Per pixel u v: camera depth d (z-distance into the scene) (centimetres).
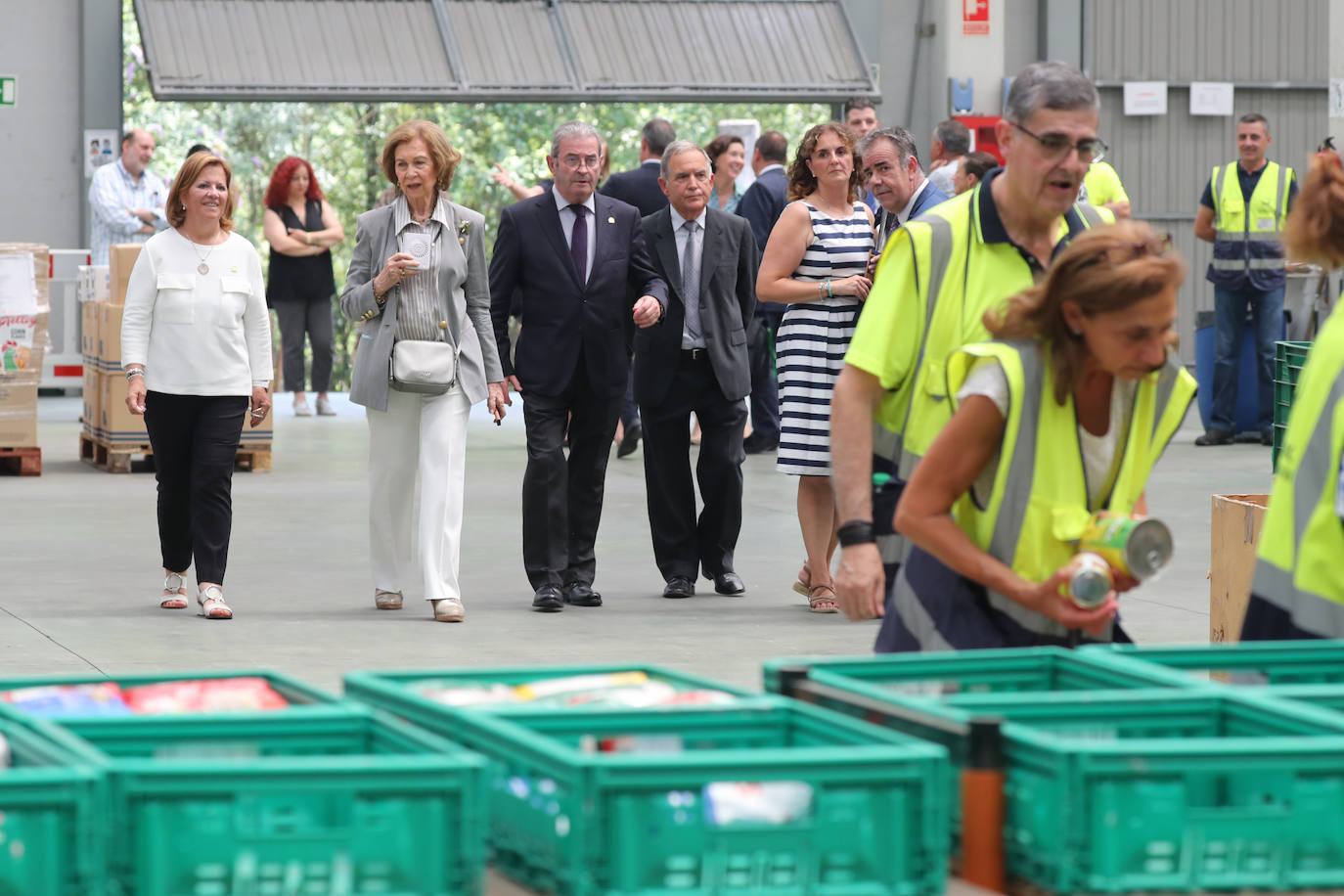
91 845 325
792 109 3569
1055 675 463
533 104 3328
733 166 2177
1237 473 2188
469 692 436
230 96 2900
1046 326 538
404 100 2978
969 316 634
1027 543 548
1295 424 561
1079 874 351
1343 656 472
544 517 1349
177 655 1159
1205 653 466
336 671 1115
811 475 1338
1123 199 1870
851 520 624
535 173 3472
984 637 558
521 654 1176
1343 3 3366
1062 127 614
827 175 1322
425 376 1281
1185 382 564
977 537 558
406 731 372
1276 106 3466
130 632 1241
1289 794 360
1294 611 552
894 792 349
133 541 1658
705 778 340
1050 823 356
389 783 335
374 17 3031
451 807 338
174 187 1299
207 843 330
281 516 1819
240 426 1307
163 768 329
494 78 3020
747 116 3553
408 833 337
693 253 1380
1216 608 1104
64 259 3020
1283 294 2517
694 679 448
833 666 447
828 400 1328
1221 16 3419
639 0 3156
